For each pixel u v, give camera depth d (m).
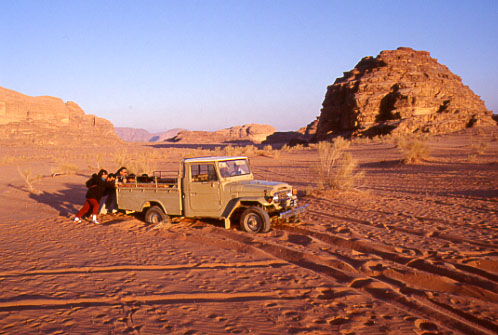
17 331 3.55
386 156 32.78
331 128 109.38
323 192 13.70
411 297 4.58
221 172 8.38
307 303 4.37
